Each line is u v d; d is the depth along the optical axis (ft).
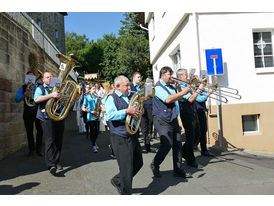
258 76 23.90
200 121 17.88
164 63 36.55
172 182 12.71
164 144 12.71
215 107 23.07
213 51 22.17
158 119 12.86
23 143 21.90
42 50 32.60
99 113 19.94
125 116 9.77
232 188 11.83
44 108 14.15
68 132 35.12
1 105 18.01
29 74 18.58
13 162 16.88
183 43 26.66
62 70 14.42
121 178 9.73
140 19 55.16
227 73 23.39
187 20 25.07
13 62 20.66
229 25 23.72
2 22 18.88
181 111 14.89
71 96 14.25
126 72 88.89
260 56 24.80
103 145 23.02
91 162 16.75
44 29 106.93
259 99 23.73
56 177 13.58
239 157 18.43
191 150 15.07
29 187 12.05
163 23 34.63
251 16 24.02
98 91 28.17
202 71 18.31
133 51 87.71
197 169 14.96
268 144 23.63
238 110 23.38
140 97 10.46
